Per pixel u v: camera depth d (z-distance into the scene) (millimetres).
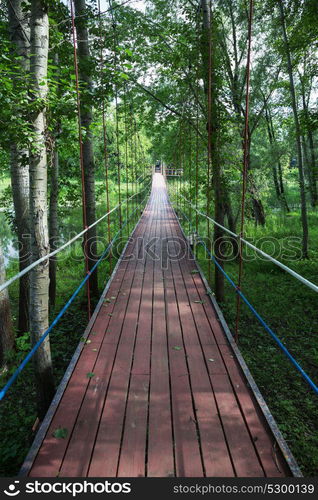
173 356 3070
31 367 4328
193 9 6496
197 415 2271
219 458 1914
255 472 1821
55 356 4570
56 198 6480
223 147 6188
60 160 8352
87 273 3752
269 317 5887
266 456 1922
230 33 10438
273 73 10586
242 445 2008
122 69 4047
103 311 4141
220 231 5914
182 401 2428
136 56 8305
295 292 6906
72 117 3125
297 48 8391
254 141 15750
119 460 1906
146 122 11484
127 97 9516
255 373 4238
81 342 3285
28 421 3260
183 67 7375
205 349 3203
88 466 1864
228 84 8281
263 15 9086
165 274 5742
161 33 7898
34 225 2541
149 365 2918
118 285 5148
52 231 6484
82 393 2516
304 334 5285
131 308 4238
